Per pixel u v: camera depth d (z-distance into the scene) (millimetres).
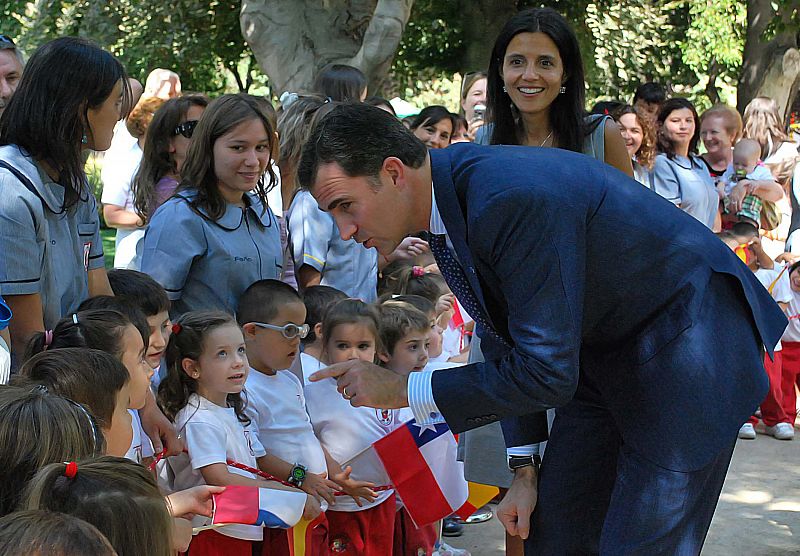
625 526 2477
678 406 2404
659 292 2402
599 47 15078
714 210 6219
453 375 2402
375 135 2283
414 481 3570
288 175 4578
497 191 2258
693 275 2408
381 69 8836
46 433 1957
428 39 16078
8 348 2787
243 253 3494
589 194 2352
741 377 2430
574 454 2760
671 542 2469
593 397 2734
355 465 3590
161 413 3039
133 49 13711
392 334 3848
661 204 2473
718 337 2418
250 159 3426
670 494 2426
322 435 3604
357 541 3553
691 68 16516
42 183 2871
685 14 16703
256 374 3391
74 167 2920
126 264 5047
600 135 3502
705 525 2537
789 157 7805
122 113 3090
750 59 14922
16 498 1926
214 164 3443
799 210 7312
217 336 3088
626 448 2533
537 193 2254
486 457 3611
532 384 2281
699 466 2410
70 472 1769
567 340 2266
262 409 3336
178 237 3379
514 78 3426
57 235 2955
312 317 3793
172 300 3367
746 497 4910
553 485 2785
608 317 2438
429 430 3572
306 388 3639
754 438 6031
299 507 2910
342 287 4375
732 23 15289
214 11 14398
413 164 2309
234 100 3455
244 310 3387
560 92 3480
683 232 2441
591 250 2355
